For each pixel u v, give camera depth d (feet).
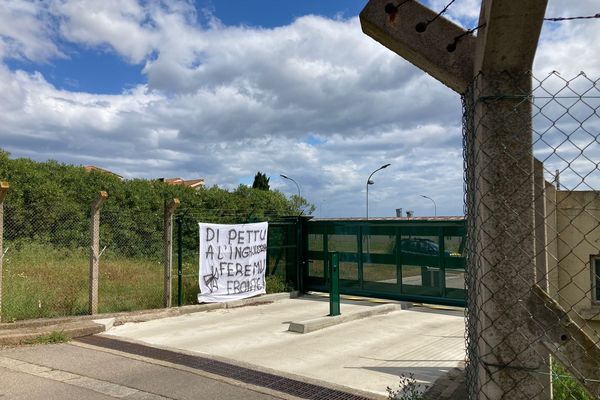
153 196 58.95
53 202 42.47
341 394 17.44
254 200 76.59
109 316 29.60
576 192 13.17
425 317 34.58
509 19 7.93
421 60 10.21
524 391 8.63
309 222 47.03
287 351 24.26
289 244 46.16
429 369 21.07
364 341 26.71
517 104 8.70
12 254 35.40
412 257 40.29
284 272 45.55
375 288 42.34
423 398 15.53
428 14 9.83
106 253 40.60
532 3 7.66
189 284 38.32
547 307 8.64
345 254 44.42
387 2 9.95
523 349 8.66
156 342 25.55
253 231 40.83
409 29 9.89
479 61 8.91
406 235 40.75
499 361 8.74
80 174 52.42
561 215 13.33
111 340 25.13
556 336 8.63
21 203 42.55
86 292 32.96
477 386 9.59
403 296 40.63
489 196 8.80
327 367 21.36
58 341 24.32
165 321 31.45
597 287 12.97
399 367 21.36
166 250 34.01
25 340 23.63
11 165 43.86
